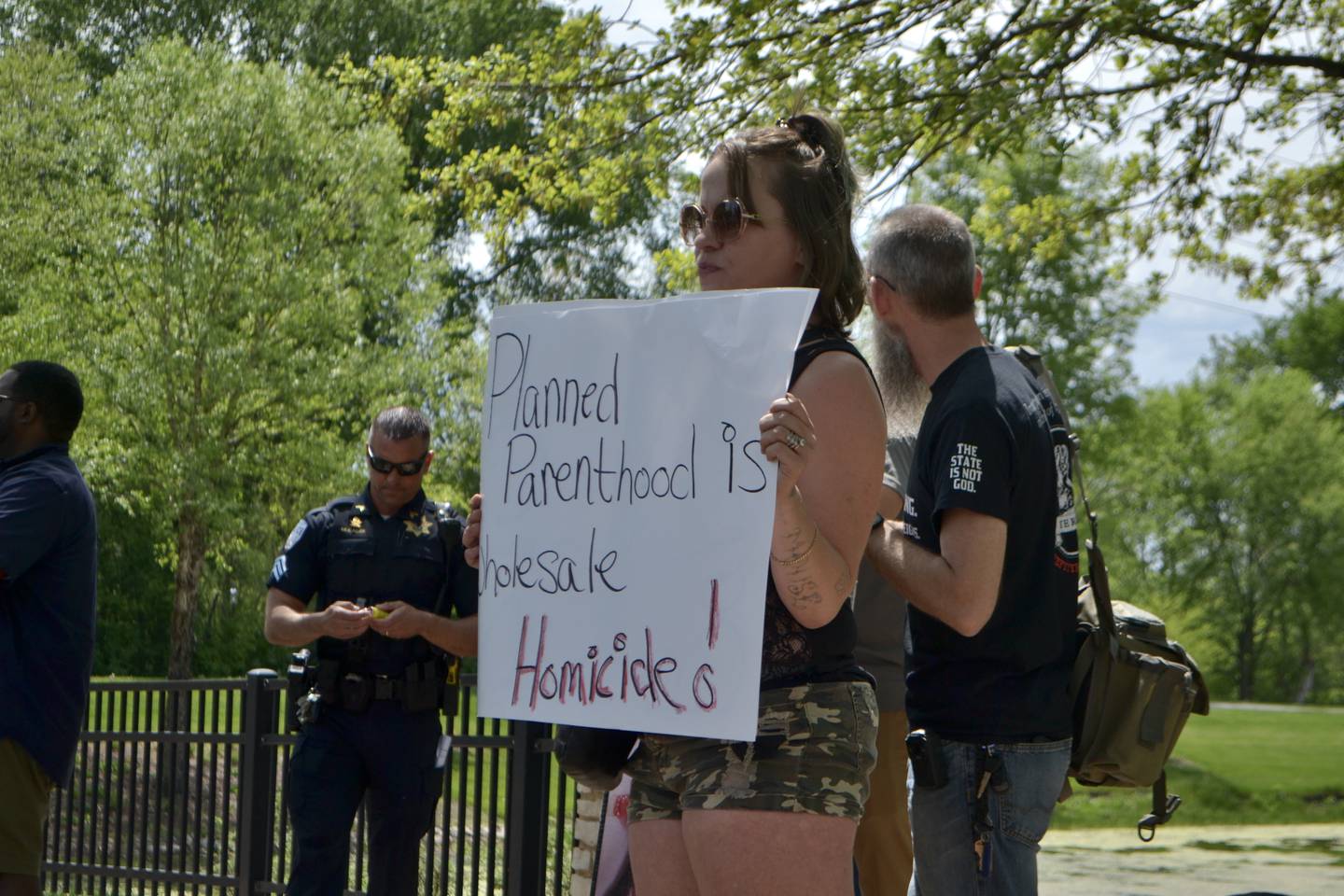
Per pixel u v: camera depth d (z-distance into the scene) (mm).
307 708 4375
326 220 19578
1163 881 7703
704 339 2039
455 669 4496
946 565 2564
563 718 2059
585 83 9359
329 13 29672
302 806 4336
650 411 2070
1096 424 33750
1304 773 16484
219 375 18344
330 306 19375
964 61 8312
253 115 18953
